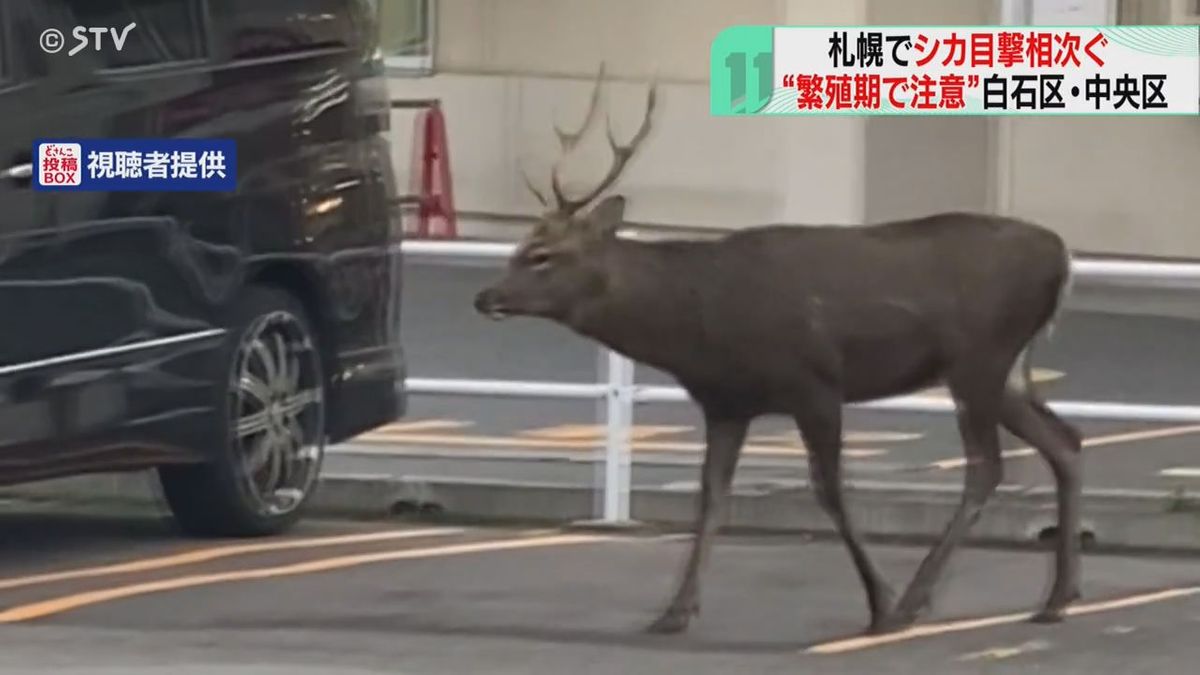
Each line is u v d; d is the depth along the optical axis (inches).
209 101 537.6
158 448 529.3
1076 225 1108.5
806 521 585.6
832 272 459.2
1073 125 1103.6
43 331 492.7
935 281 465.7
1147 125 1098.7
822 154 1107.9
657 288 453.1
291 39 567.5
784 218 1127.0
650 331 455.2
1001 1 1084.5
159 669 428.5
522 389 602.5
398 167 1198.9
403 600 503.2
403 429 729.6
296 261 566.9
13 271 484.4
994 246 471.5
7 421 484.4
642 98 1180.5
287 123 563.8
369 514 609.6
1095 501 584.1
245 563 540.7
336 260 581.6
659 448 689.6
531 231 454.9
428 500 608.1
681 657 448.8
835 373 461.1
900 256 465.4
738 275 455.5
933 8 1093.1
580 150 1191.6
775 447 681.6
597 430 733.3
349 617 483.8
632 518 597.0
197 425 539.5
